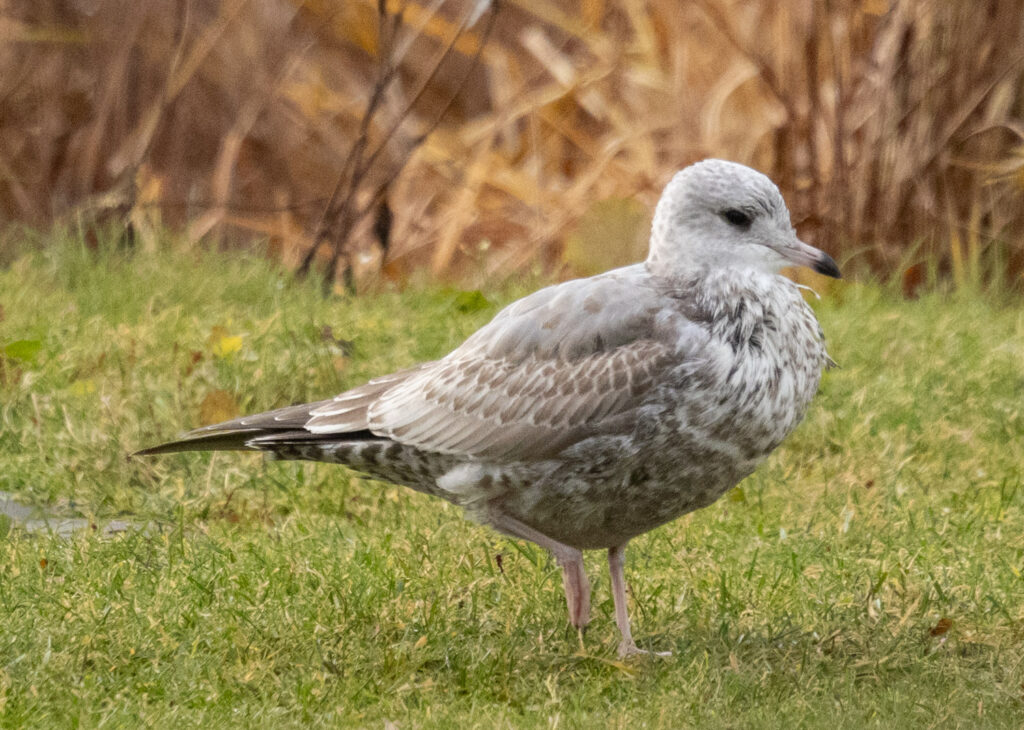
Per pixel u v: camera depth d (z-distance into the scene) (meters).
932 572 8.84
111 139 20.50
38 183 20.38
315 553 9.20
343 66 21.70
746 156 18.66
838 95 17.09
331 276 17.55
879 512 10.09
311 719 7.09
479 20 21.61
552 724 6.81
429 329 14.12
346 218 17.92
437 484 8.48
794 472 11.17
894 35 17.06
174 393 11.87
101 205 18.78
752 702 7.19
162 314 14.23
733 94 19.03
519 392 8.11
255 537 9.72
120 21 20.52
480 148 20.70
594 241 17.73
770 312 7.93
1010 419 11.98
